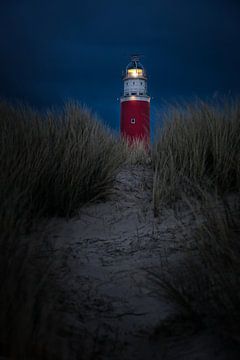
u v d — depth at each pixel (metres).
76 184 4.28
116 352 2.18
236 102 5.02
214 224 3.10
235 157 4.34
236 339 2.06
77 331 2.32
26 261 2.39
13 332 1.86
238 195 3.99
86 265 3.17
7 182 3.35
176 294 2.48
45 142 4.62
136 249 3.42
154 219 4.01
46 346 1.98
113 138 6.17
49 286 2.53
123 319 2.50
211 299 2.45
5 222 2.47
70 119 5.51
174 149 4.97
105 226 3.96
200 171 4.38
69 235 3.69
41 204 4.00
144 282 2.88
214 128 4.80
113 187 4.79
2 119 5.03
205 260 2.80
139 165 5.80
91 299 2.70
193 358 1.99
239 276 2.45
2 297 2.02
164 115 5.43
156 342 2.26
